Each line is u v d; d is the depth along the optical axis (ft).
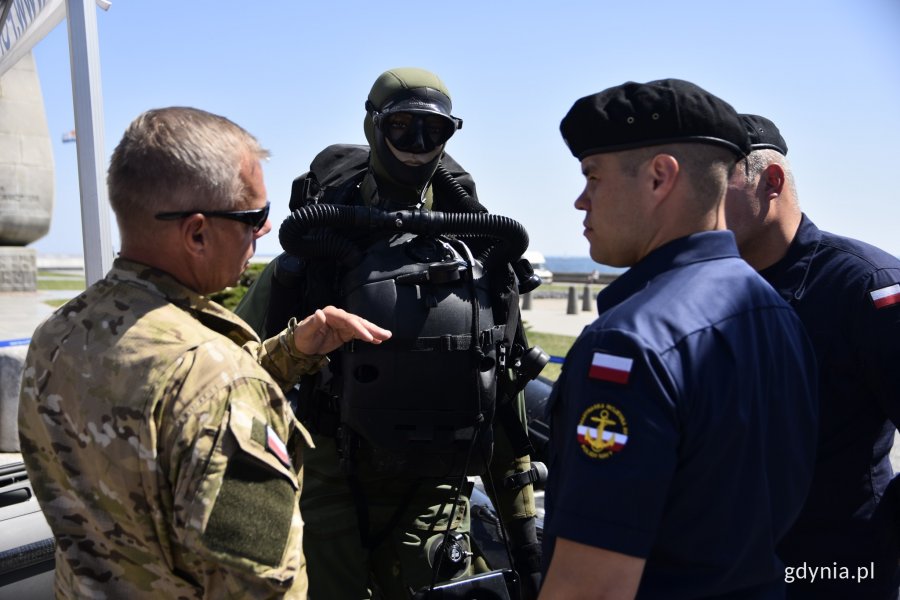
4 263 56.29
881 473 6.83
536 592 7.43
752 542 4.22
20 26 13.44
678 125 4.29
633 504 3.79
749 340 4.25
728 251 4.50
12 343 17.76
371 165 7.84
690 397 3.92
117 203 4.25
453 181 7.95
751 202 6.66
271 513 3.86
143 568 4.08
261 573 3.79
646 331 3.99
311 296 6.97
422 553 7.19
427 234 6.94
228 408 3.86
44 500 4.31
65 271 128.98
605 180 4.52
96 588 4.14
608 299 4.62
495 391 6.88
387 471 6.81
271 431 3.99
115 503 3.98
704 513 4.08
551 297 74.59
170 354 3.92
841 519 6.76
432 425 6.58
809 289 6.73
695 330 4.05
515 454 7.61
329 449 7.38
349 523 7.17
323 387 7.06
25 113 56.44
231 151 4.29
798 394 4.59
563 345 37.09
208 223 4.25
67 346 4.18
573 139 4.60
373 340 5.46
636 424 3.83
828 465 6.73
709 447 3.99
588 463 3.89
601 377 3.95
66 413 4.10
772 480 4.40
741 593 4.29
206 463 3.74
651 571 4.20
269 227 4.69
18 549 7.72
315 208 6.65
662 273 4.40
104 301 4.25
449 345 6.50
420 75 7.33
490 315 6.95
